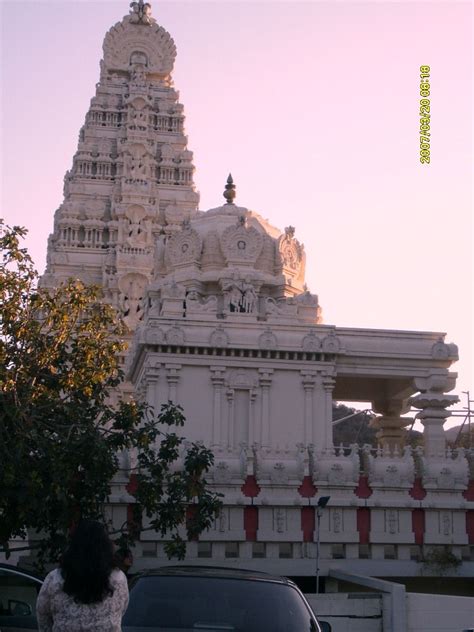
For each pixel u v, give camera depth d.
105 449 35.44
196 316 64.94
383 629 32.62
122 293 102.25
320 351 60.28
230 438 59.28
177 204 111.69
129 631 13.24
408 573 46.59
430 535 47.25
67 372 37.62
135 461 45.06
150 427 37.75
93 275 106.38
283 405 60.44
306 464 47.19
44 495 33.78
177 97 118.75
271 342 60.12
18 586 21.30
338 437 162.62
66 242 107.56
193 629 13.37
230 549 45.50
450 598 31.62
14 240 36.69
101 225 107.94
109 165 112.75
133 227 106.25
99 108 115.75
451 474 47.94
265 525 45.75
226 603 13.84
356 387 70.06
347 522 46.59
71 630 11.46
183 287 65.69
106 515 43.81
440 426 60.91
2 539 35.62
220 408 59.50
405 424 70.31
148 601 13.84
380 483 47.22
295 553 45.94
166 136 115.81
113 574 11.74
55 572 11.84
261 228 75.75
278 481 46.09
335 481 46.62
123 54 120.69
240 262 71.50
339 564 45.97
